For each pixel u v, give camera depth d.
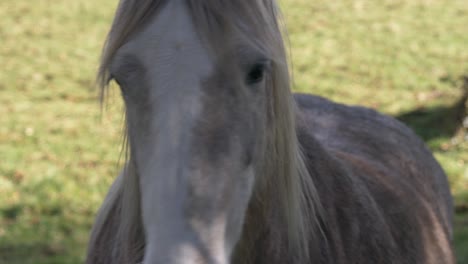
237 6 2.68
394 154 5.23
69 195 12.85
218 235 2.51
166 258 2.36
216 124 2.56
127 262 3.22
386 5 27.50
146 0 2.70
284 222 3.30
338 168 3.96
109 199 4.02
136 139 2.69
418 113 17.23
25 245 10.82
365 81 20.20
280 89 3.02
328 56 22.34
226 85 2.60
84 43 24.12
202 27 2.61
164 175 2.48
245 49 2.64
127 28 2.69
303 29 24.95
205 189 2.49
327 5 27.66
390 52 22.53
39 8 27.62
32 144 15.50
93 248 3.95
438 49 22.70
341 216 3.76
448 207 5.93
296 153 3.21
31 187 13.05
